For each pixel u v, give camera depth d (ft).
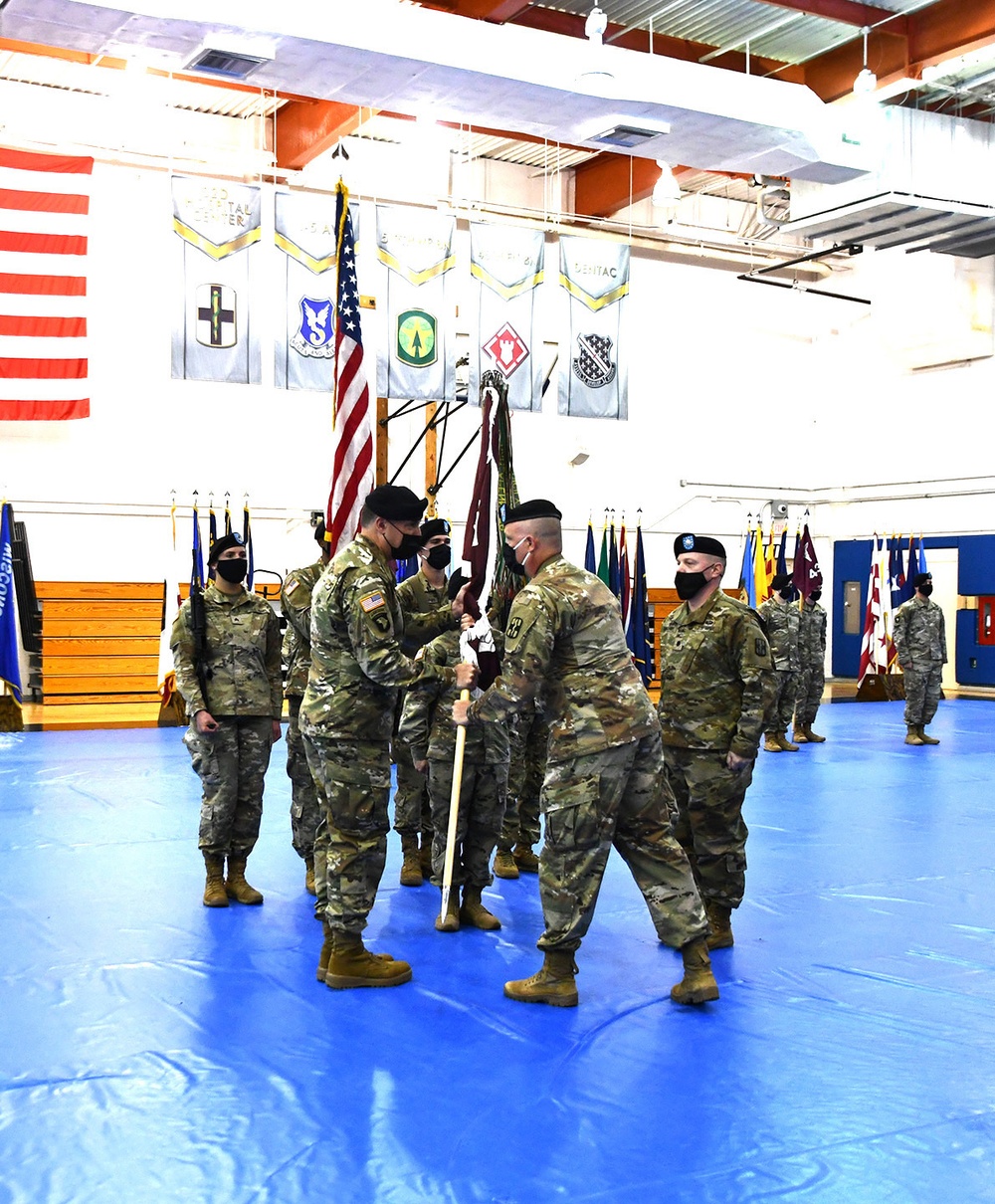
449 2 41.98
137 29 28.71
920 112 44.45
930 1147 11.30
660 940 18.37
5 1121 11.68
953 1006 15.42
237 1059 13.32
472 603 18.16
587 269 58.23
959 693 65.87
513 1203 10.16
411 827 21.67
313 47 29.84
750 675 16.90
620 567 53.78
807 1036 14.25
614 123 35.78
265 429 57.11
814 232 48.96
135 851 24.14
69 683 51.11
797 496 73.05
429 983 16.08
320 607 15.61
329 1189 10.36
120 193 53.57
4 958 16.98
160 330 54.75
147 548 54.80
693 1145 11.28
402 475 57.31
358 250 53.67
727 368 69.97
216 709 19.43
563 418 64.23
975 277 62.75
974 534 64.69
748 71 44.96
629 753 14.75
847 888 21.99
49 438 52.60
